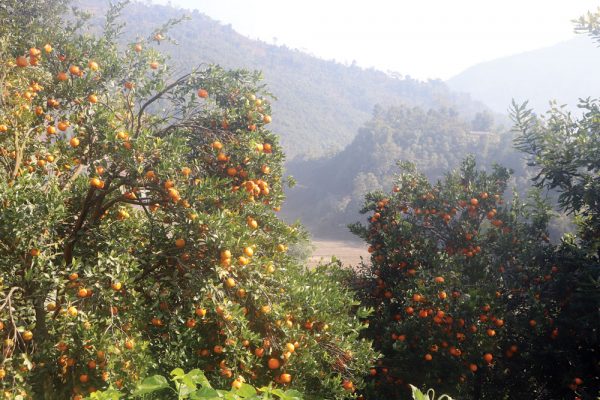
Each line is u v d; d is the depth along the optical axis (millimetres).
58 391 5082
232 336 5664
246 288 5906
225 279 5805
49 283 5285
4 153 6465
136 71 7645
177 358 5875
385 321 9844
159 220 6613
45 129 7203
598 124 9719
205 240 5715
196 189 5996
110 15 8148
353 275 11273
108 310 5562
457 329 8750
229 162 7055
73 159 7027
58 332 5176
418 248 10656
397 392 9000
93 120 6000
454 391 8914
